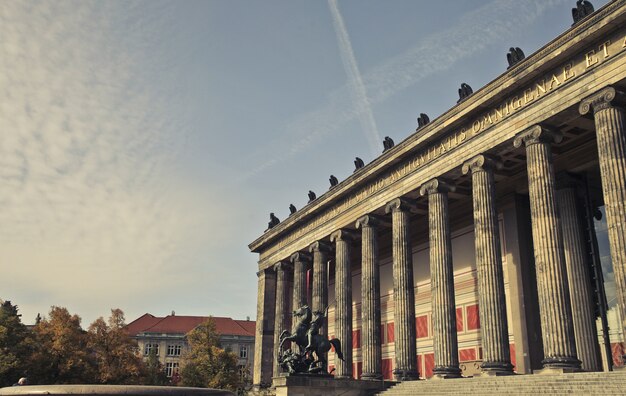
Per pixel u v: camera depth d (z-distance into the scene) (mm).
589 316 45875
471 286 57906
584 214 49031
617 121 35656
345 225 64312
